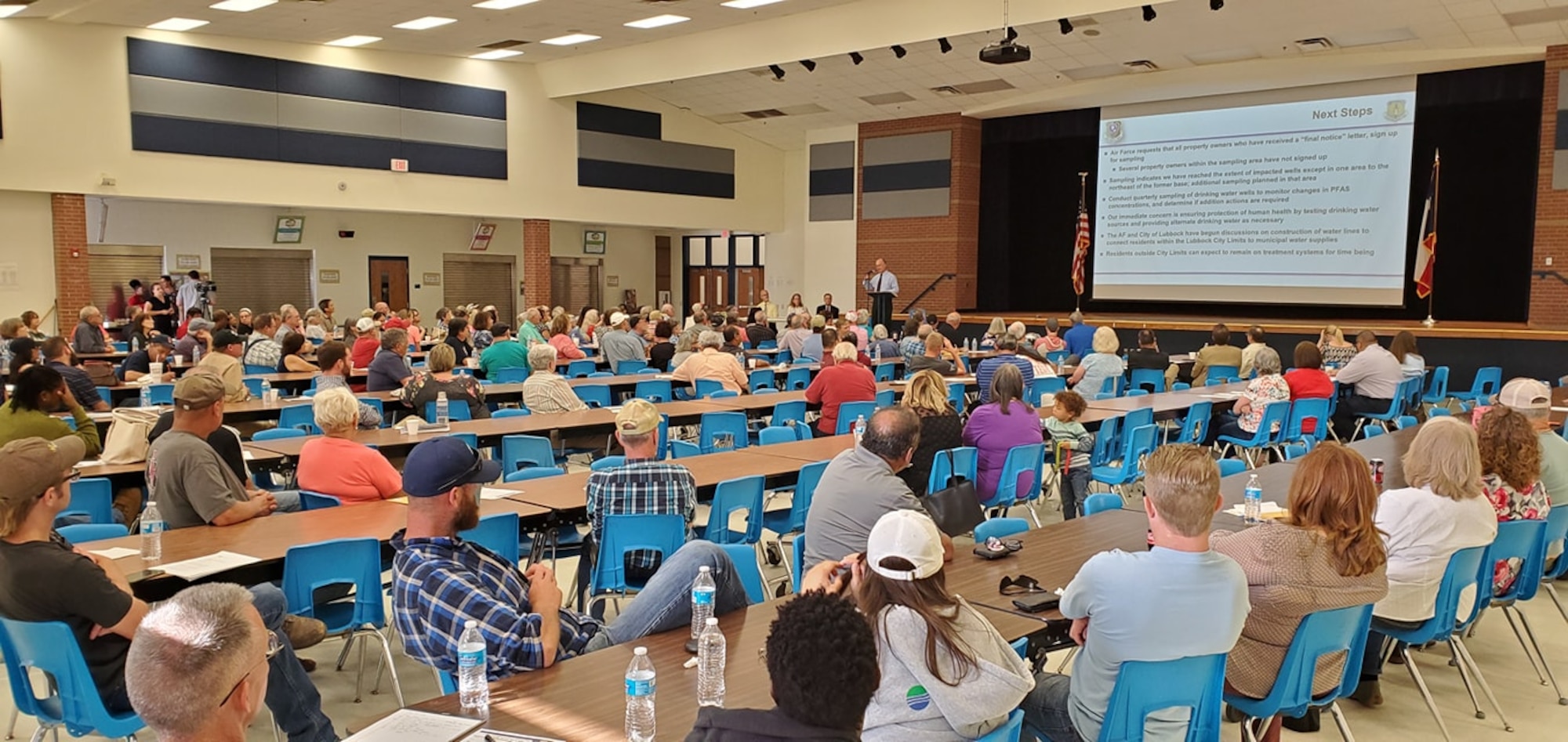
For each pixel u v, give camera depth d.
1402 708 3.75
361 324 10.38
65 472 2.70
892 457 3.59
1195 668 2.43
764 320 14.70
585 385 8.34
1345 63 13.21
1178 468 2.41
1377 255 13.81
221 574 3.14
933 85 15.52
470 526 2.60
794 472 4.85
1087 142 16.84
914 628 2.06
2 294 12.70
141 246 15.73
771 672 1.51
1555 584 5.36
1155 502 2.45
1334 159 14.02
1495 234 13.66
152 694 1.40
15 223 12.77
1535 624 4.69
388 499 4.19
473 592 2.40
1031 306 17.81
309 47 14.73
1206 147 15.05
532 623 2.39
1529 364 11.73
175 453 3.72
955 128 17.17
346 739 1.96
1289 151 14.36
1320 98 14.05
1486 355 12.02
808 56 13.50
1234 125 14.77
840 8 13.10
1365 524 2.75
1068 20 11.56
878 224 18.30
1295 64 13.54
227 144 14.07
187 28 13.35
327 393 4.25
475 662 2.15
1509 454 3.82
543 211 17.19
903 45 13.07
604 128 17.81
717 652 2.32
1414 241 14.12
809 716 1.46
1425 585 3.38
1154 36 12.55
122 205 15.46
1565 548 4.33
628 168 18.19
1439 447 3.42
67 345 7.11
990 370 8.62
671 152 18.78
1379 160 13.69
